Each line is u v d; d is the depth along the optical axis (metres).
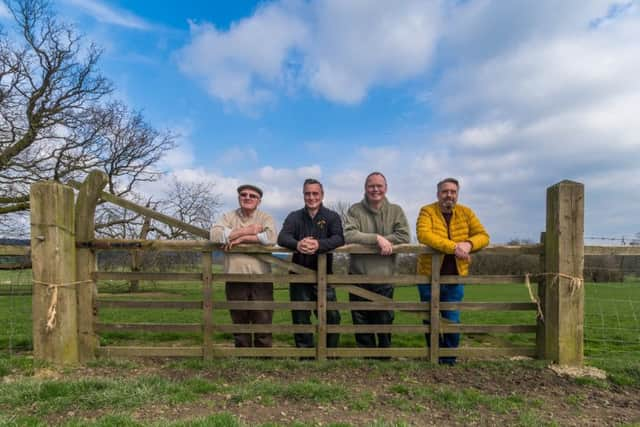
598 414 3.19
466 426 2.96
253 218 4.77
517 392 3.64
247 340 4.77
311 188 4.54
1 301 10.39
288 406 3.25
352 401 3.35
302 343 4.74
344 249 4.43
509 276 4.49
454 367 4.30
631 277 7.84
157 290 16.08
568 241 4.29
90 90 14.52
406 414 3.15
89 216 4.61
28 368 4.13
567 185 4.30
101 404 3.19
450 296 4.64
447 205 4.52
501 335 6.58
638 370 4.14
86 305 4.57
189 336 6.19
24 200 13.54
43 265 4.37
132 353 4.57
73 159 14.46
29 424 2.80
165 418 2.96
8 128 13.14
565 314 4.29
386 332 4.50
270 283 4.78
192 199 21.48
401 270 14.04
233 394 3.43
